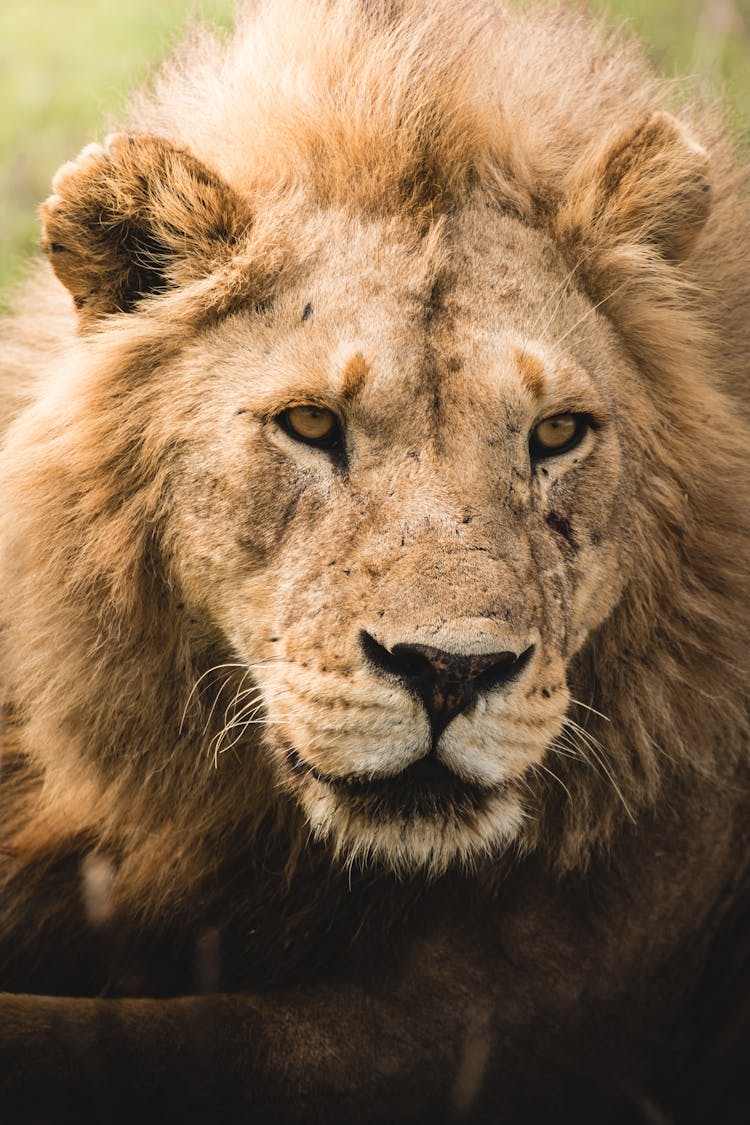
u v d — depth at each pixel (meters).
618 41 9.90
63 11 17.83
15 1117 7.56
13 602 8.34
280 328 7.75
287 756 7.60
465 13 8.60
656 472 8.30
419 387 7.46
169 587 8.09
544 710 7.30
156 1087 7.77
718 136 9.56
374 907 8.36
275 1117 8.06
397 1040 8.28
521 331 7.70
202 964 8.36
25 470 8.17
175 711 8.25
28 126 16.33
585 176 8.44
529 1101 8.48
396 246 7.75
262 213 7.95
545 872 8.38
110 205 8.07
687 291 8.79
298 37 8.63
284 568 7.56
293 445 7.59
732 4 15.61
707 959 8.98
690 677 8.37
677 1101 9.05
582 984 8.43
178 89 9.15
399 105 8.04
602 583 7.96
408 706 6.96
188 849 8.50
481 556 7.14
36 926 8.84
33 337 9.01
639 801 8.35
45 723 8.45
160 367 8.01
